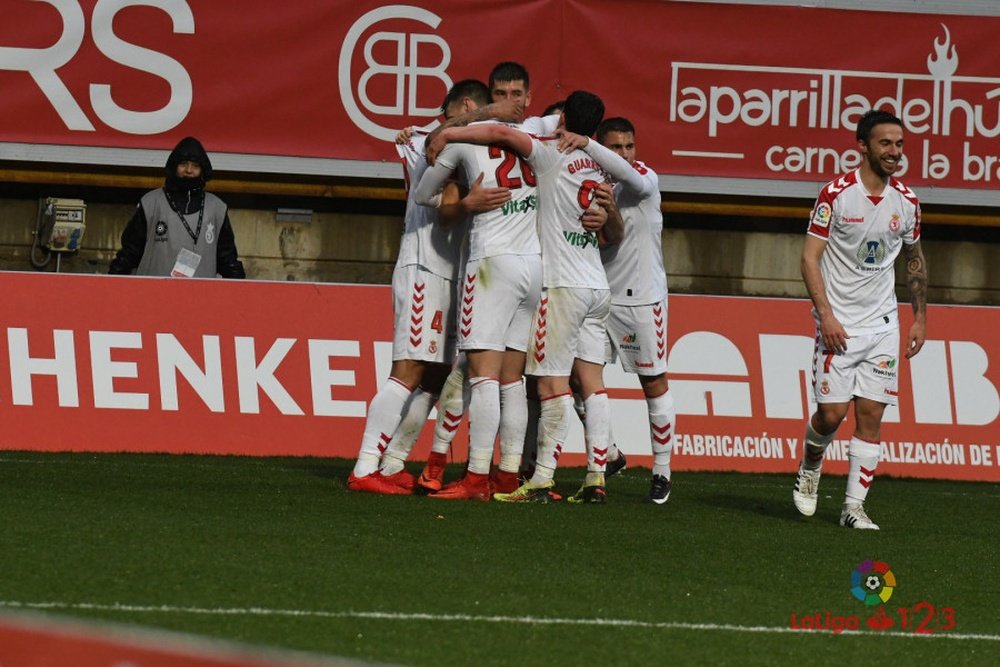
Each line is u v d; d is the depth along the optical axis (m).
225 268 37.41
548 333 27.50
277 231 46.50
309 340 35.75
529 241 26.98
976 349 37.56
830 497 31.88
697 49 45.19
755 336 37.03
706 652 16.34
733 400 36.84
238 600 17.34
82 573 18.28
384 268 46.91
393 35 44.38
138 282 35.41
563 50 44.72
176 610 16.66
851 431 37.16
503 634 16.52
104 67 43.78
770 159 45.62
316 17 44.25
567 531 23.94
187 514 23.42
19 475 28.41
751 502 30.28
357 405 35.72
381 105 44.50
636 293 28.97
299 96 44.38
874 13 45.62
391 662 15.06
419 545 21.66
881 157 25.94
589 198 27.34
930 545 25.12
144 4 43.81
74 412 34.91
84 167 44.94
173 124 44.09
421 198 26.70
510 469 27.91
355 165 44.59
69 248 45.44
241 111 44.25
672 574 20.73
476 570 20.00
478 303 26.70
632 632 17.02
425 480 27.88
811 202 47.19
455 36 44.44
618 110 45.06
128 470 30.50
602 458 28.45
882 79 45.75
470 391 27.98
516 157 26.75
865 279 26.39
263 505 24.98
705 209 46.62
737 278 47.97
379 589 18.41
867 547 24.39
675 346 36.75
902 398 37.31
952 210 47.47
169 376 35.28
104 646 11.07
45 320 35.03
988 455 37.38
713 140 45.44
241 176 45.31
